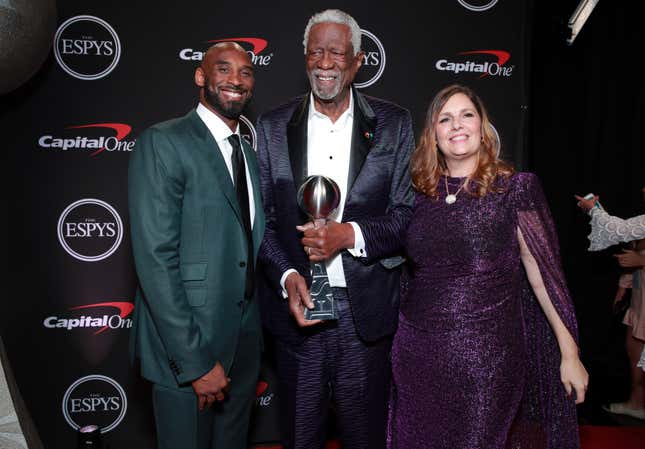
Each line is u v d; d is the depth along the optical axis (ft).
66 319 8.54
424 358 5.74
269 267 5.91
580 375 5.61
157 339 5.52
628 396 11.28
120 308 8.64
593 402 11.00
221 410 6.01
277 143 6.01
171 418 5.54
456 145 5.66
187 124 5.64
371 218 5.83
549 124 11.56
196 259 5.44
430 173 5.87
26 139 8.27
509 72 9.05
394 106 6.17
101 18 8.24
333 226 5.44
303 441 6.02
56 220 8.42
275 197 5.98
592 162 11.68
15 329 8.42
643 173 11.62
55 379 8.57
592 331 12.28
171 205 5.29
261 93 8.62
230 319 5.57
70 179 8.40
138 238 5.23
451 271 5.68
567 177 11.68
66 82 8.27
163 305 5.15
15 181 8.30
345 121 5.97
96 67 8.30
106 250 8.55
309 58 5.74
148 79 8.38
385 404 6.23
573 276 12.08
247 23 8.52
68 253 8.49
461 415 5.54
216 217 5.49
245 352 5.97
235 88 5.57
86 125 8.35
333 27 5.64
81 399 8.66
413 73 8.89
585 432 9.13
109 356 8.68
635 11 11.49
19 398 6.14
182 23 8.39
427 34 8.88
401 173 6.03
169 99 8.45
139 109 8.41
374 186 5.85
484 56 9.00
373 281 5.92
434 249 5.72
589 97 11.59
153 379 5.52
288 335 6.01
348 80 5.79
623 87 11.60
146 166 5.31
